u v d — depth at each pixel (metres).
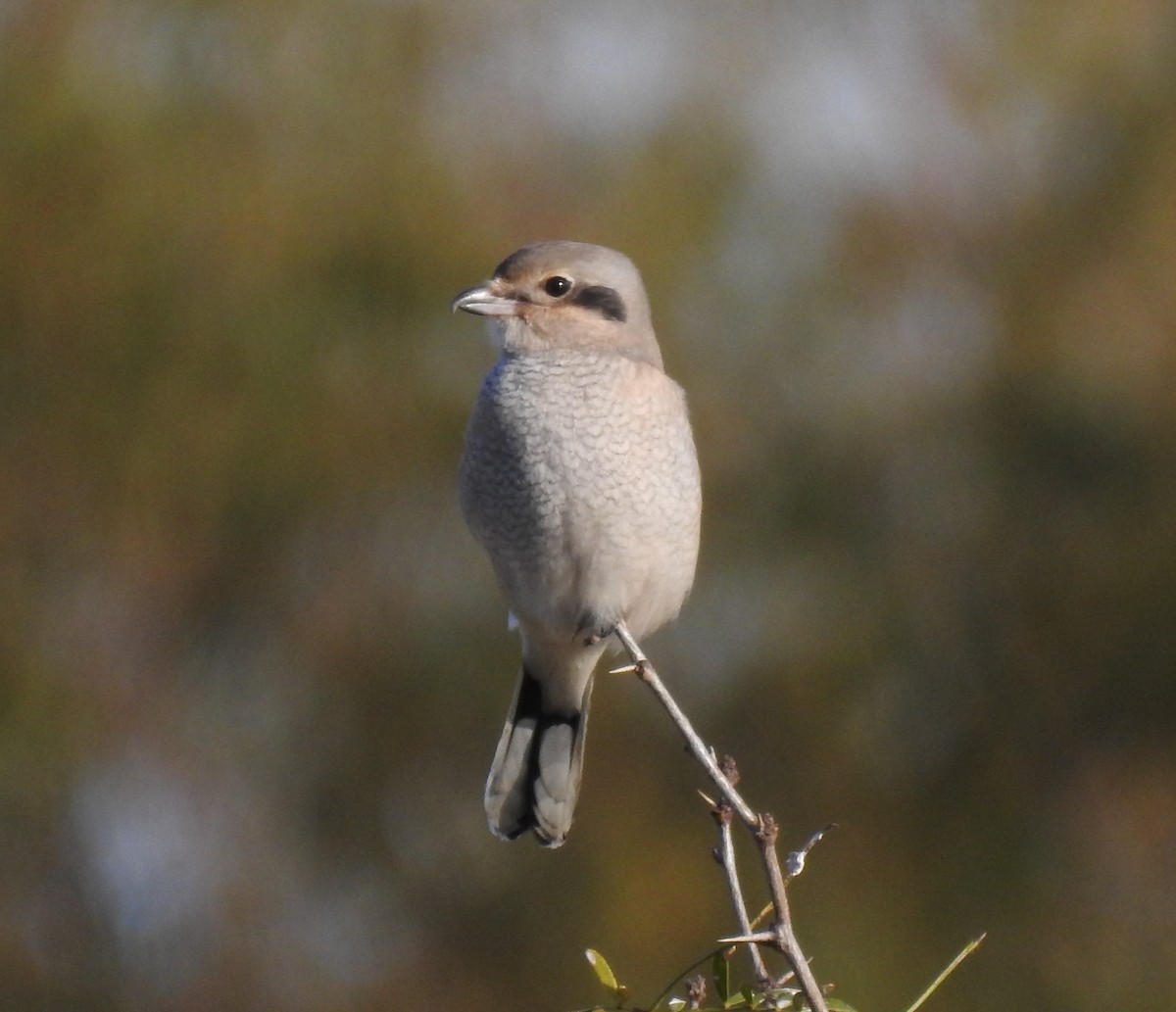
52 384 13.26
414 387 13.42
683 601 8.44
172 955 13.60
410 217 13.30
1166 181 14.44
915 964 13.27
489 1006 13.12
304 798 13.75
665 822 13.31
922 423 14.29
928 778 13.87
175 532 13.38
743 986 5.41
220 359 13.21
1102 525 14.05
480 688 13.62
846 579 13.95
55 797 13.51
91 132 13.30
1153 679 13.89
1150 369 14.05
